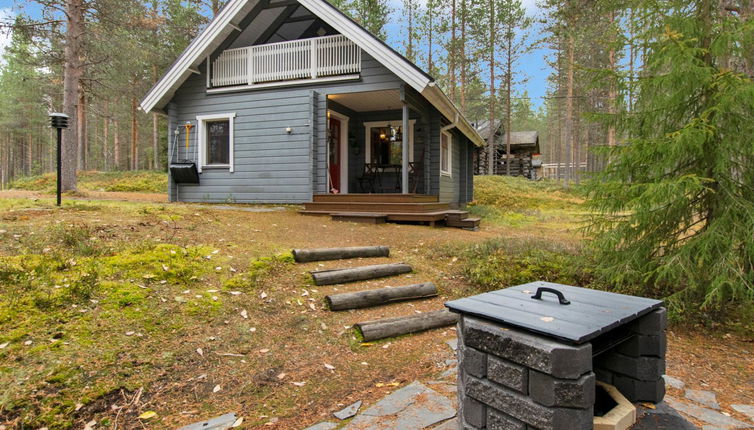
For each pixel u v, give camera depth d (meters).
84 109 22.97
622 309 1.73
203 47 9.73
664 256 3.94
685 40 3.58
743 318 3.78
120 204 7.05
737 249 3.58
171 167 10.22
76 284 3.11
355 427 2.09
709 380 2.69
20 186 16.88
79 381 2.32
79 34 12.02
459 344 1.91
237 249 4.80
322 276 4.26
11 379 2.21
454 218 8.62
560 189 19.25
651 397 1.87
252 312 3.45
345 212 8.27
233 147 10.16
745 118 3.57
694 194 3.86
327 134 9.66
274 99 9.84
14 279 3.10
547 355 1.39
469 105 33.41
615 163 4.13
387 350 3.18
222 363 2.75
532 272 4.71
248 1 9.34
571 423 1.39
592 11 14.00
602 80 4.24
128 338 2.77
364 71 9.23
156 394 2.38
